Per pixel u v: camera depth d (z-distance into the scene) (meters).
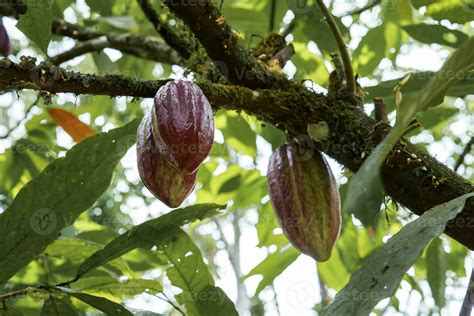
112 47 2.11
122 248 1.50
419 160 1.43
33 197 1.45
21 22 1.49
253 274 2.22
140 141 1.38
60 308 1.49
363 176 1.06
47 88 1.32
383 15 2.28
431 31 2.07
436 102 1.47
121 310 1.44
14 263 1.47
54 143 2.29
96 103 2.67
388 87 1.90
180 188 1.38
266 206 2.32
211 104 1.44
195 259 1.51
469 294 1.34
